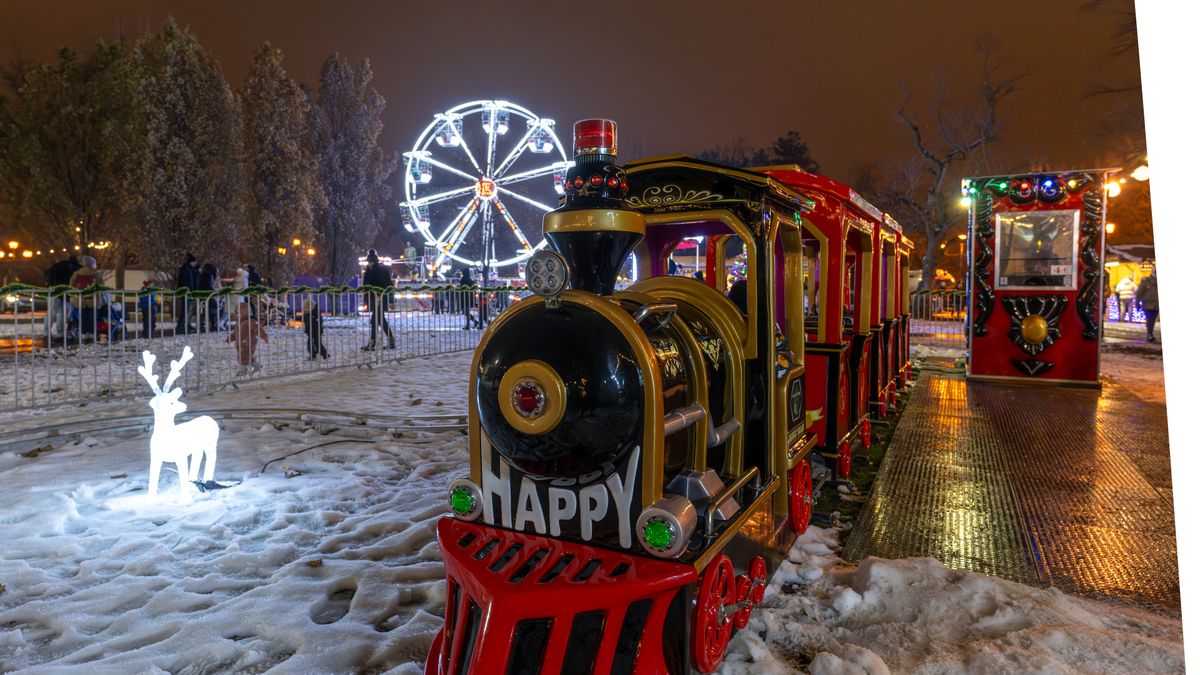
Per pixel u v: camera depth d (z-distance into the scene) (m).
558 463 2.27
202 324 16.69
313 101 31.11
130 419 6.57
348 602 3.23
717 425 2.80
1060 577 3.39
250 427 6.82
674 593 2.19
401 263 46.03
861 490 4.90
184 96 21.70
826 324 4.83
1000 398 8.38
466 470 5.34
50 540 3.86
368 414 6.84
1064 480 4.94
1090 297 9.09
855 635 2.81
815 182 4.79
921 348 15.23
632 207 3.22
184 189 21.41
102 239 23.61
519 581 2.14
